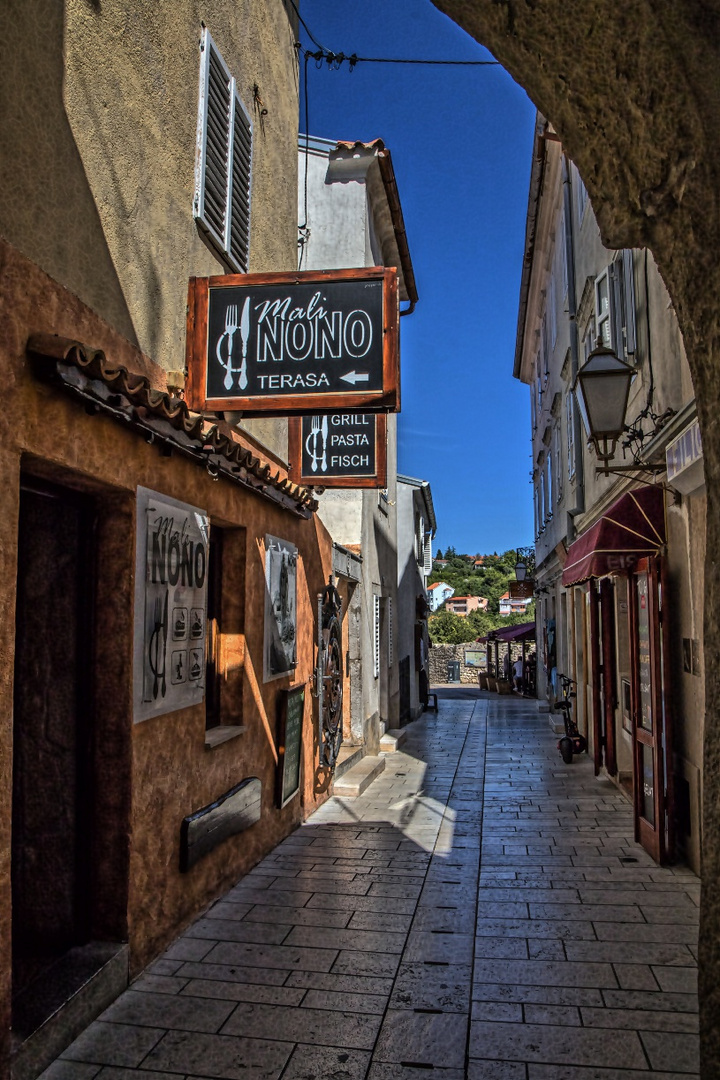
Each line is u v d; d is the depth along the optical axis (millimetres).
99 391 3701
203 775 5273
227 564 6371
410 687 19391
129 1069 3354
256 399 4941
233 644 6293
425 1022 3764
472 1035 3643
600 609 10758
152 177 5062
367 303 4934
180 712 4895
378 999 4000
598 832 7488
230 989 4098
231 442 5449
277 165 8211
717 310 2131
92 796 4168
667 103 2172
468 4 2600
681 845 6391
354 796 9461
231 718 6203
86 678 4184
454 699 27281
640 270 7227
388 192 13086
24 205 3566
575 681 14461
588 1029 3695
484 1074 3320
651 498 6652
